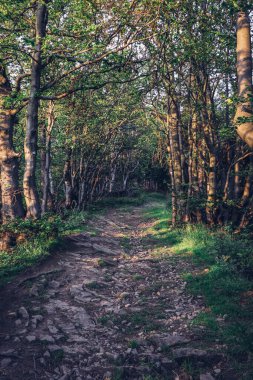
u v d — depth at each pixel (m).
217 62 14.75
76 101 18.14
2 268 10.00
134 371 5.98
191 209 16.86
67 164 22.91
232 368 5.96
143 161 42.81
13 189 13.37
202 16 13.15
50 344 6.41
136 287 9.76
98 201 30.52
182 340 6.74
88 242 13.61
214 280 9.50
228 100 6.30
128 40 12.96
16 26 13.33
